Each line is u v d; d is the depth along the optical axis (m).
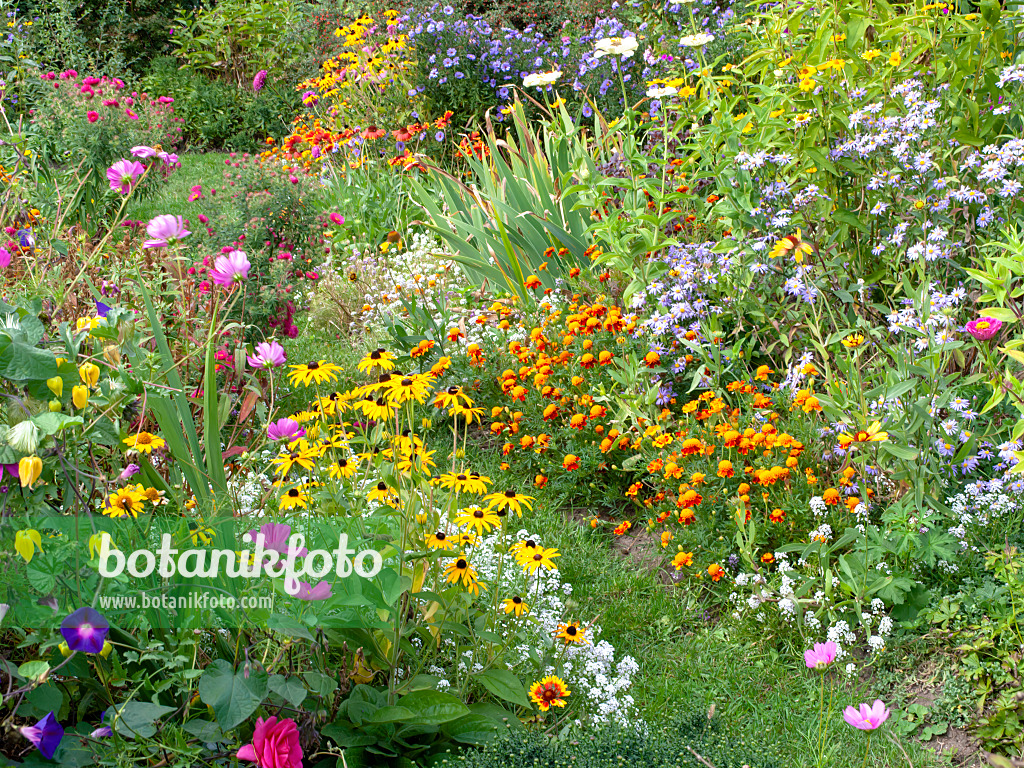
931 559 3.26
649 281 4.71
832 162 4.31
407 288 6.10
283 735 2.14
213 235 5.80
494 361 4.97
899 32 4.27
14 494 2.01
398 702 2.49
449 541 2.59
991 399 3.39
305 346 5.71
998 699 2.87
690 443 3.66
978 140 4.07
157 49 15.51
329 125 9.71
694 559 3.65
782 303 4.28
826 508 3.59
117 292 3.87
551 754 2.33
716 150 4.83
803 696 3.05
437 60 9.23
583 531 3.94
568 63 9.36
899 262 4.16
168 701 2.34
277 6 14.79
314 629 2.43
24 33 10.69
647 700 2.98
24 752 2.06
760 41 4.90
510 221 6.31
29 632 2.14
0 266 3.04
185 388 3.06
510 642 2.86
